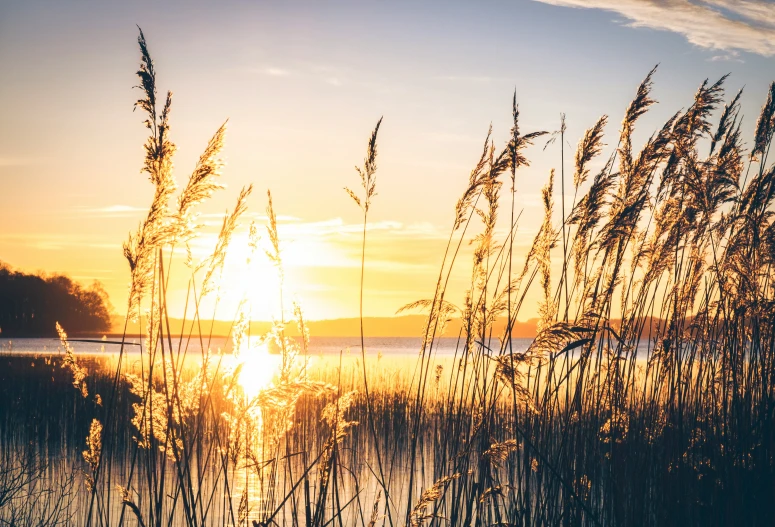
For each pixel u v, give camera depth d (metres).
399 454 9.35
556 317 5.79
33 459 10.12
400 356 45.06
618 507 5.59
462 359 5.75
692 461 5.81
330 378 15.70
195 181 4.37
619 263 5.74
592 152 6.35
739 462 5.41
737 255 6.07
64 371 18.70
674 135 6.23
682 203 6.54
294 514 5.13
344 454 10.64
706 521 5.52
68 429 12.72
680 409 5.82
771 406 5.41
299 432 10.66
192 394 4.54
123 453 9.24
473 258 5.81
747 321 6.09
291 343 5.02
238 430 4.45
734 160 6.84
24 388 15.93
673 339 6.20
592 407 5.98
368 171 5.69
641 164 6.16
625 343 6.23
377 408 12.41
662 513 5.68
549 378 5.52
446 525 5.39
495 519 5.67
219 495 8.20
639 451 5.94
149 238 4.25
